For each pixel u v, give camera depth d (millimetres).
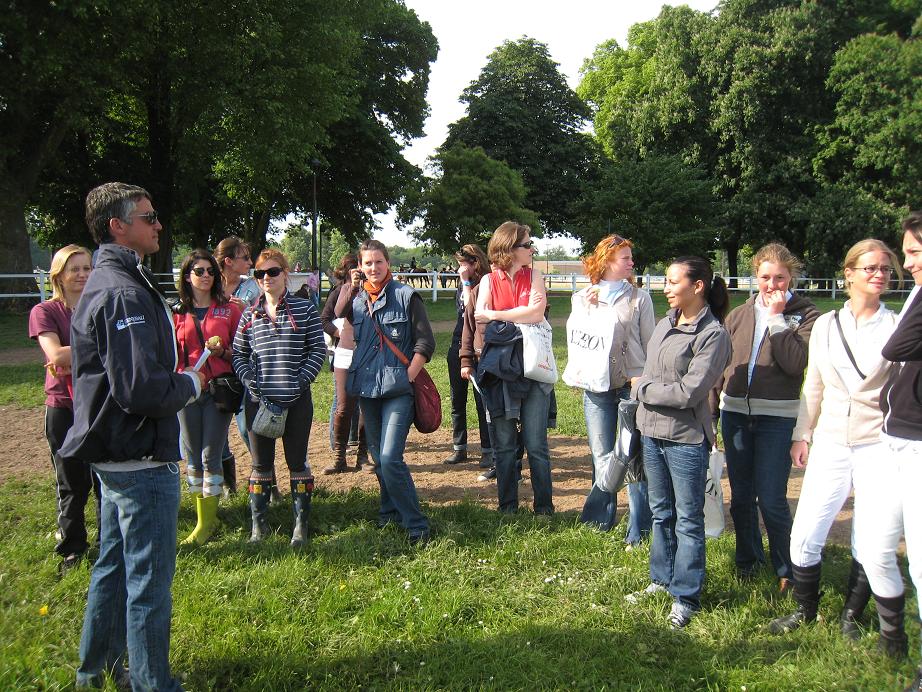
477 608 3570
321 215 32781
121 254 2660
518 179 34562
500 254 4555
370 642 3238
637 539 4355
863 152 30141
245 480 5824
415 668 3092
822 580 3865
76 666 3047
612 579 3857
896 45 29797
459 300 6273
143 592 2648
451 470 6129
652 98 35875
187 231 32438
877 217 29594
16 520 4758
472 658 3148
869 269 3129
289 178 26922
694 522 3445
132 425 2574
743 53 31703
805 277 32062
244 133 20656
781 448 3660
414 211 33875
